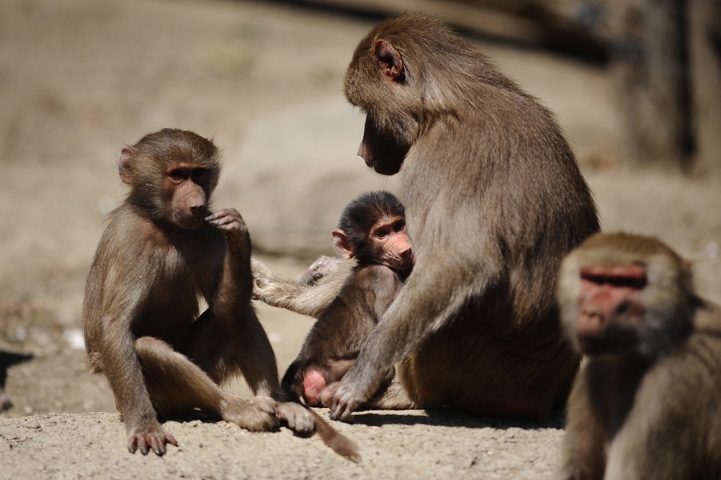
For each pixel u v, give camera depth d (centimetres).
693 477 727
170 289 1006
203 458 878
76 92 3100
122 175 1020
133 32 3600
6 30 3538
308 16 4003
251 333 995
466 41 1076
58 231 2219
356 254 1069
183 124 2886
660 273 709
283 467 855
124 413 922
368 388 926
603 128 2859
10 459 885
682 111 2511
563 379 1008
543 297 959
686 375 710
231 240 924
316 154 2109
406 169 991
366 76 1053
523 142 975
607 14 2647
